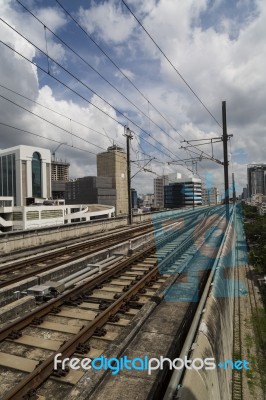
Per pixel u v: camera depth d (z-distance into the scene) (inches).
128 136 1016.2
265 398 391.5
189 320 234.1
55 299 290.5
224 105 790.5
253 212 3769.7
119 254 520.1
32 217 2893.7
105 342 225.9
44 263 493.0
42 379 178.5
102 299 311.1
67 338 232.8
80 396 140.3
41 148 6117.1
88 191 5767.7
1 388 176.6
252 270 1133.1
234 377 433.7
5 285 353.1
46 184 6220.5
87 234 840.9
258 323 639.8
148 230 860.0
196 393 131.2
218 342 204.1
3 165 6117.1
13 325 238.2
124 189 5620.1
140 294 328.5
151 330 207.3
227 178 782.5
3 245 567.8
